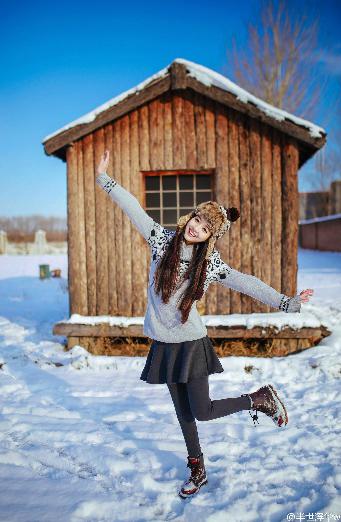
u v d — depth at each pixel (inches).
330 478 96.7
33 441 116.7
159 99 220.7
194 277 87.8
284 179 215.9
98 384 164.7
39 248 1375.5
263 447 113.6
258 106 206.5
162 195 231.0
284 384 164.1
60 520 81.8
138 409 139.9
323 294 355.6
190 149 220.2
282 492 92.9
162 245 92.4
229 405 91.6
